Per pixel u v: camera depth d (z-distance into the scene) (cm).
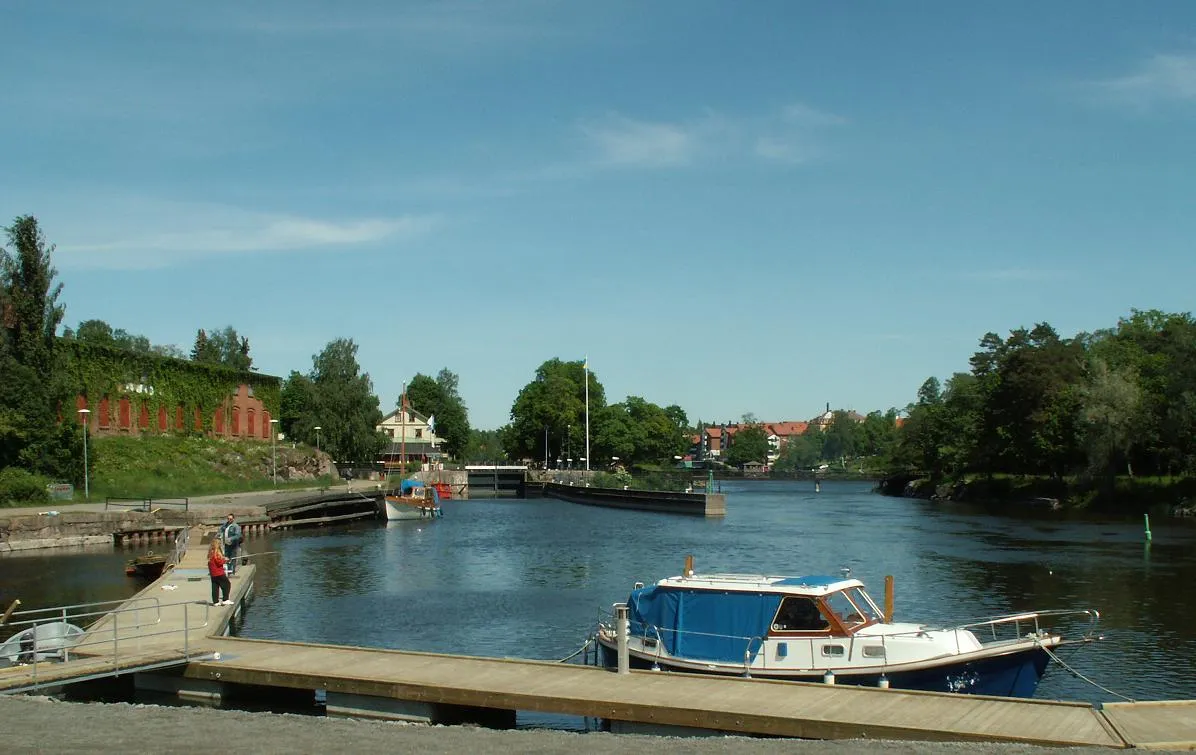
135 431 8125
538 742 1500
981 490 10875
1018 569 4628
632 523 8038
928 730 1555
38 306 6625
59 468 6538
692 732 1700
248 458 9338
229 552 3872
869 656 2019
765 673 2058
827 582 2194
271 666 2053
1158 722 1588
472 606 3647
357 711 1939
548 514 9294
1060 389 9925
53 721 1611
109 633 2409
